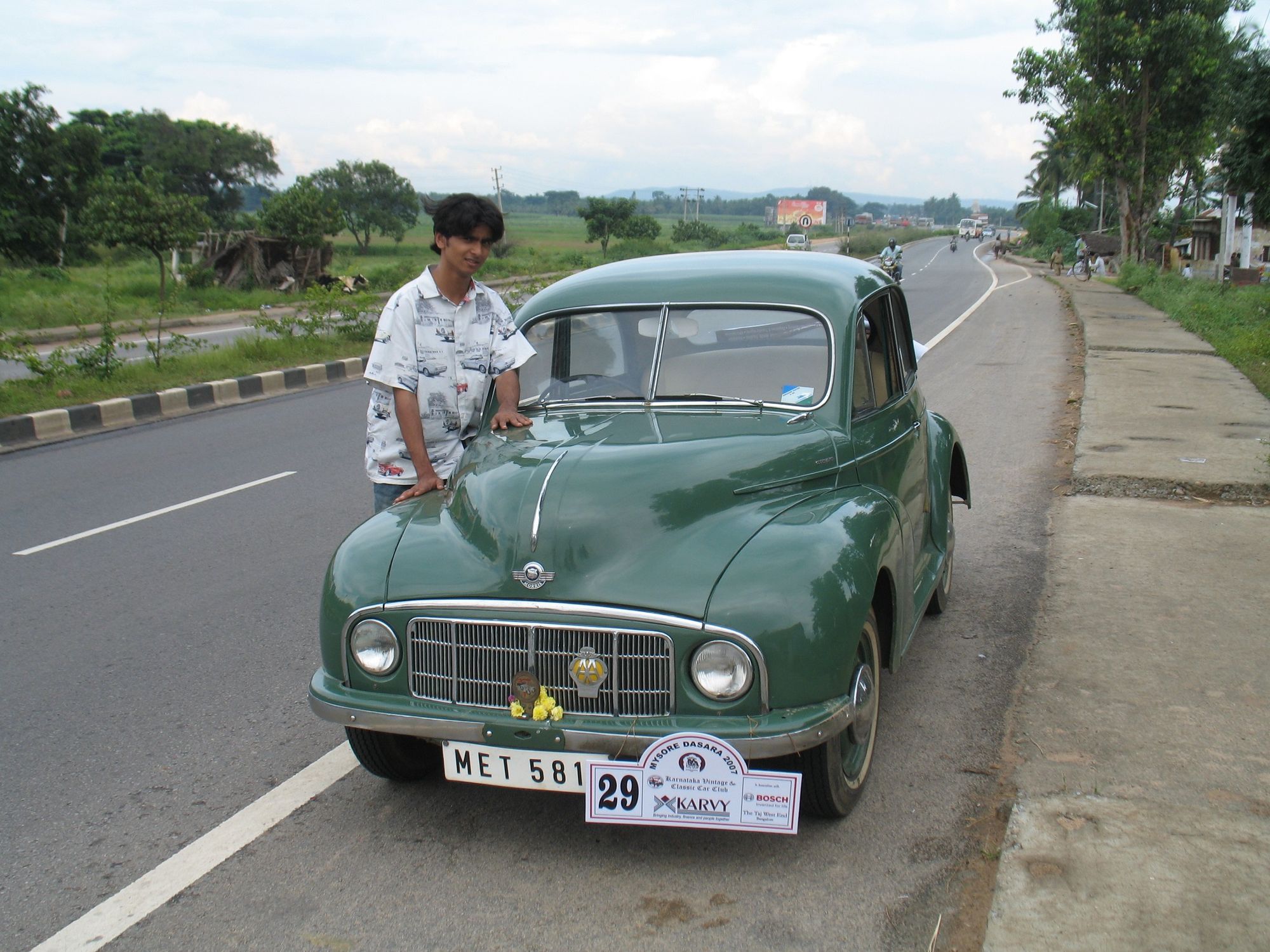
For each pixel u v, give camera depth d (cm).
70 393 1316
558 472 329
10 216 3984
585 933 288
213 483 901
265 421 1242
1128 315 2180
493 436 391
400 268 3678
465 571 318
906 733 399
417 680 322
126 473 960
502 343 412
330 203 3316
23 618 575
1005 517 699
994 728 402
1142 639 456
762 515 332
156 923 302
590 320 424
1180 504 690
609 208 7300
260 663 500
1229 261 3512
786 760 325
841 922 288
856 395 401
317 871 325
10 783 390
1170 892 277
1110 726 376
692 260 453
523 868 322
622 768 301
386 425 412
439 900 307
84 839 350
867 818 340
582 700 306
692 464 335
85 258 4572
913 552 417
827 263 448
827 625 301
